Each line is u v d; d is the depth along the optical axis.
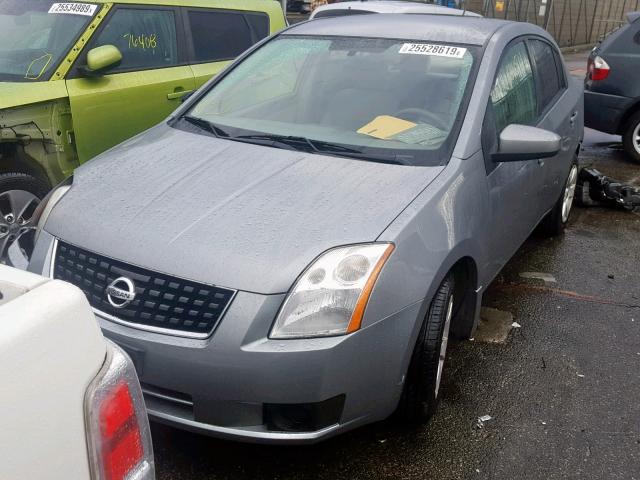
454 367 3.49
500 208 3.44
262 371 2.33
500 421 3.08
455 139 3.19
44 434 1.15
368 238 2.54
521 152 3.31
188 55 5.37
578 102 5.12
